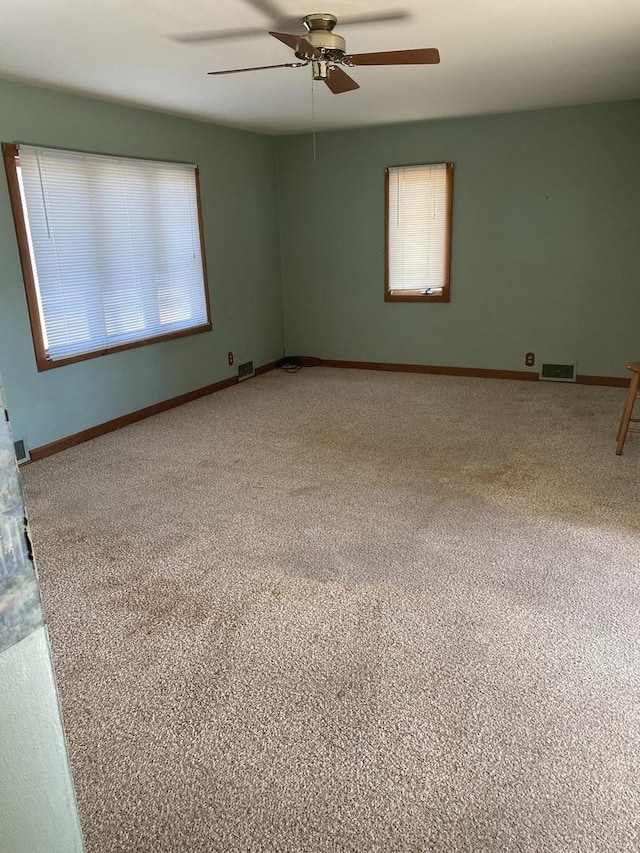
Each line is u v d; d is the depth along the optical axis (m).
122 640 2.34
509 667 2.14
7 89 3.83
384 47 3.49
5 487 0.69
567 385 5.88
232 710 1.99
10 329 4.00
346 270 6.64
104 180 4.56
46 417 4.32
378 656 2.22
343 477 3.82
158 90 4.23
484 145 5.75
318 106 4.99
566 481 3.65
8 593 0.72
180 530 3.19
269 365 6.89
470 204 5.94
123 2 2.69
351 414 5.13
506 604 2.49
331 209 6.53
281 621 2.43
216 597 2.60
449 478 3.75
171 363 5.42
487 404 5.31
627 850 1.51
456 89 4.52
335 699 2.02
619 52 3.64
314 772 1.75
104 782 1.74
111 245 4.70
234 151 5.98
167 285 5.31
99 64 3.58
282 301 7.05
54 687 0.80
